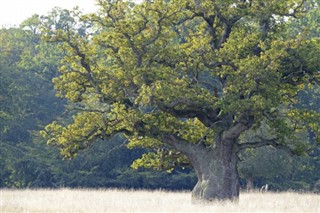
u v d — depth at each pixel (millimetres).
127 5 50438
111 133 51375
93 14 50562
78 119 50906
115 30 49750
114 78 49938
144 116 49406
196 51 49531
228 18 51875
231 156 51625
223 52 49250
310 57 48594
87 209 40656
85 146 51000
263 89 48094
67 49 50250
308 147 51625
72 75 50688
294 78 51000
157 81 47875
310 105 93750
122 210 40062
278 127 50375
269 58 47719
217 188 50938
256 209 41875
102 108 57500
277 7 50562
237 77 47969
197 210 40781
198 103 48781
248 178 85875
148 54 50156
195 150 51781
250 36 49938
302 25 93625
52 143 51250
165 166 55656
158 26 50156
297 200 51531
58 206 42781
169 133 51688
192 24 57719
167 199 54000
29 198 52562
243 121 49781
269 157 83750
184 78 49688
